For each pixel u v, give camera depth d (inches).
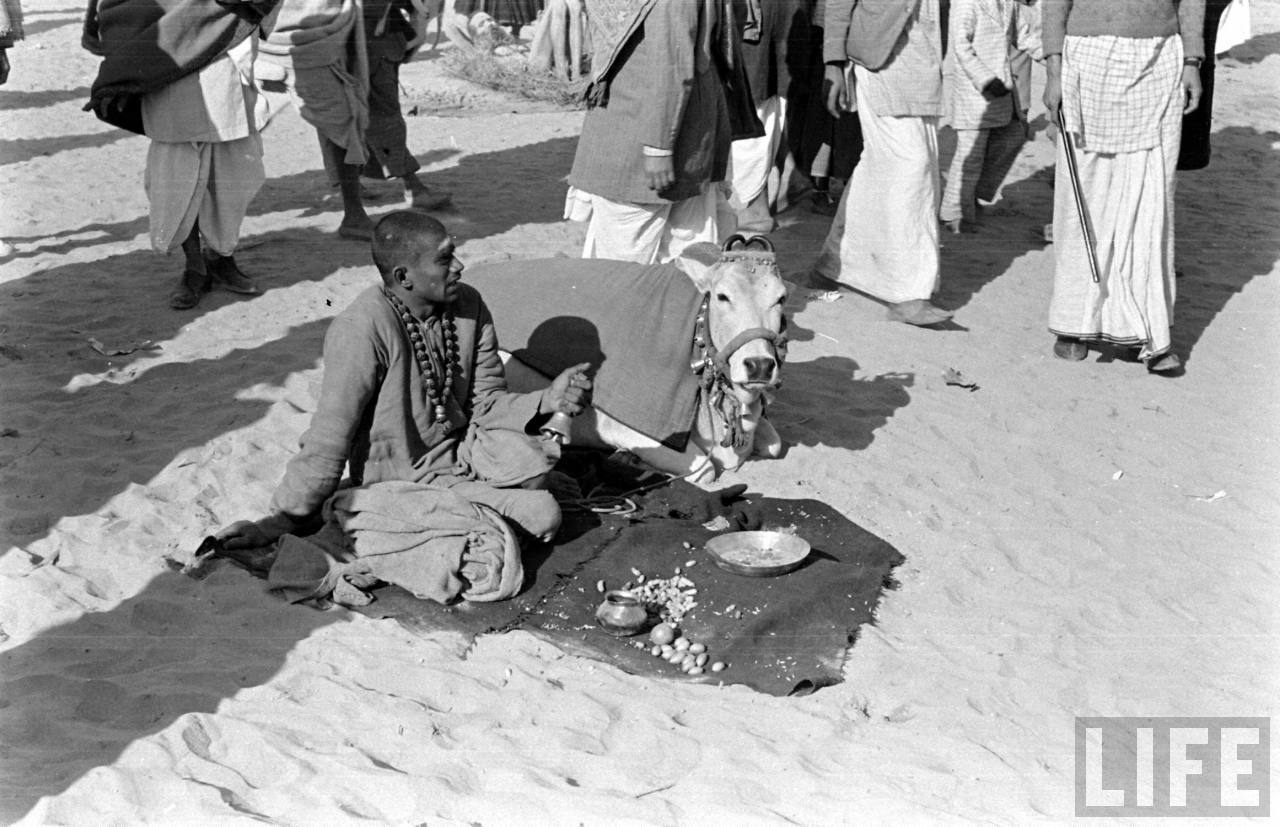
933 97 298.2
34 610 178.9
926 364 283.9
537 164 456.4
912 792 145.9
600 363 219.0
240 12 283.0
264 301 306.2
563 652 174.1
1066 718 163.8
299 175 436.8
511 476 194.2
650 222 254.1
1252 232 388.8
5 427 233.9
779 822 138.0
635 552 194.4
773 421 250.8
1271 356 294.2
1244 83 575.8
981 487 227.8
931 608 188.2
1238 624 186.5
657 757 151.6
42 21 797.9
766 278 212.7
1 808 138.1
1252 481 232.2
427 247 188.7
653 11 235.9
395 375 192.1
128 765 146.0
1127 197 273.1
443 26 700.7
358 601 182.9
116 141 477.1
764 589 185.8
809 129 392.2
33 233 361.7
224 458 226.2
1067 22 273.1
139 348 274.7
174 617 179.2
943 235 384.8
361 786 142.5
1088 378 279.7
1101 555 205.3
